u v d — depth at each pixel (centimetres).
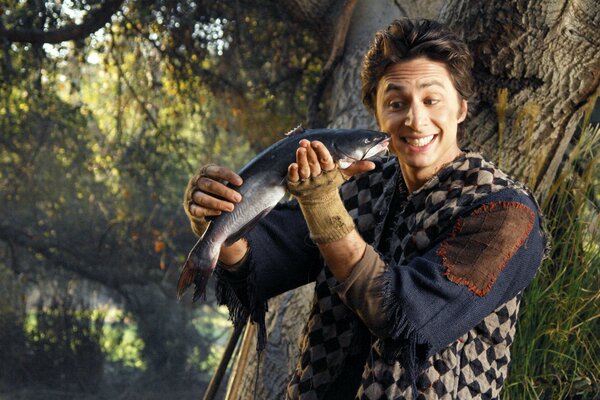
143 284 1196
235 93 721
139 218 1109
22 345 1212
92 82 888
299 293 391
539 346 322
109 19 614
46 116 802
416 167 211
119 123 784
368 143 190
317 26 538
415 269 196
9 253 1202
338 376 223
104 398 1236
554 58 292
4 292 1202
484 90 304
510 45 294
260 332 235
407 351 193
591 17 279
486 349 210
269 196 195
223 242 197
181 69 704
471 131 307
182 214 1127
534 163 309
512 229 199
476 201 203
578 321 324
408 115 207
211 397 336
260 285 232
